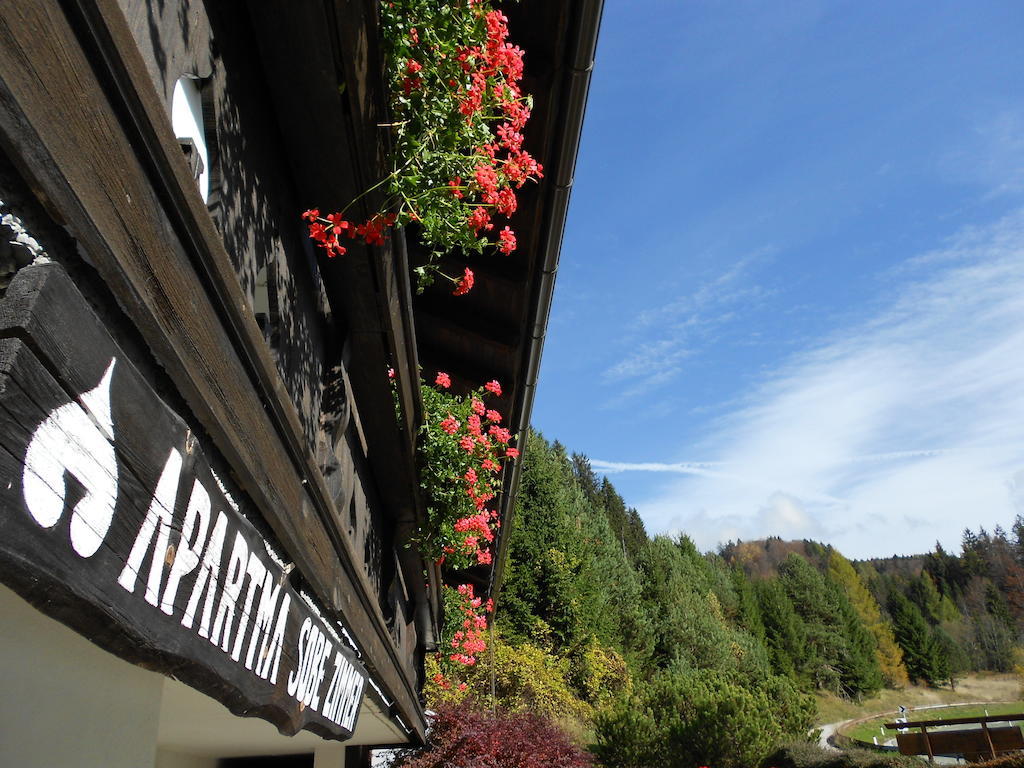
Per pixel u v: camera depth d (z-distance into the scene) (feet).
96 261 3.21
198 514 4.18
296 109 6.30
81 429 2.94
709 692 60.85
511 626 82.64
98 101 3.24
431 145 6.75
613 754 59.67
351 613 9.32
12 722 3.55
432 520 14.33
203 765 18.13
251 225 6.05
